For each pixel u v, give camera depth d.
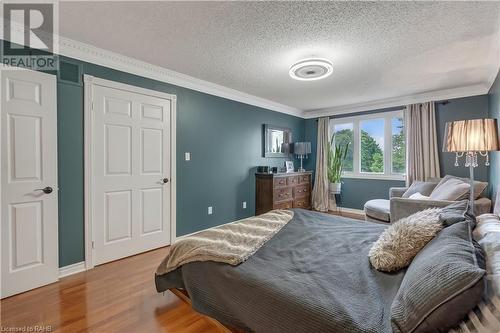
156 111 3.11
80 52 2.45
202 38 2.29
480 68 2.96
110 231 2.73
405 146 4.38
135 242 2.95
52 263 2.26
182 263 1.66
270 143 4.84
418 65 2.88
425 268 0.97
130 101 2.86
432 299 0.82
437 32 2.15
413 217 1.54
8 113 2.02
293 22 2.02
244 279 1.27
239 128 4.26
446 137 2.47
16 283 2.05
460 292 0.78
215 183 3.88
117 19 2.00
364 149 5.00
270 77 3.35
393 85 3.64
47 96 2.22
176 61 2.84
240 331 1.31
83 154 2.51
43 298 2.00
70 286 2.19
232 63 2.88
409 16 1.92
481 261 0.97
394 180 4.58
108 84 2.67
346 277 1.25
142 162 3.00
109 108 2.69
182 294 1.84
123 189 2.83
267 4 1.79
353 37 2.25
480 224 1.54
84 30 2.17
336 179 5.11
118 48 2.52
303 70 2.71
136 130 2.93
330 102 4.73
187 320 1.73
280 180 4.48
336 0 1.74
